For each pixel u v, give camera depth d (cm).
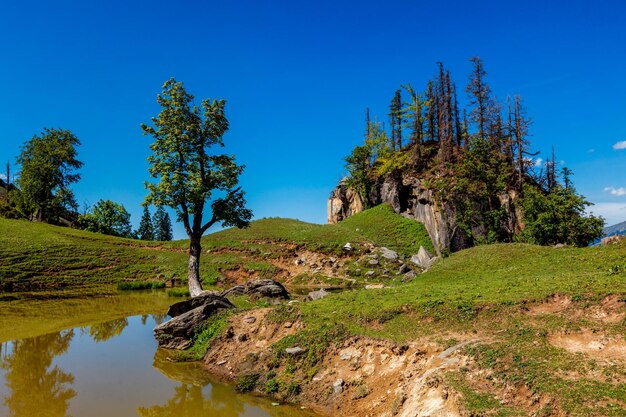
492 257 3030
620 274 1730
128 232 9881
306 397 1428
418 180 7450
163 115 3316
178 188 3234
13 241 5650
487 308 1552
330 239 6488
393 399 1230
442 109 7506
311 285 5059
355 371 1441
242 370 1686
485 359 1194
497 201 5881
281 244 6575
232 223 3447
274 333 1834
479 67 6581
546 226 4697
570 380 1041
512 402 1031
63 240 6059
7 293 4119
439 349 1353
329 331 1641
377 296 2017
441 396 1105
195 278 3288
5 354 2052
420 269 5284
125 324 2756
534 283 1803
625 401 928
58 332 2502
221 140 3475
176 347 2070
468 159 5706
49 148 8244
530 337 1292
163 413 1372
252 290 3089
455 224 6009
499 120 6462
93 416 1348
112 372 1781
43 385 1631
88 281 4922
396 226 7088
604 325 1276
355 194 8956
